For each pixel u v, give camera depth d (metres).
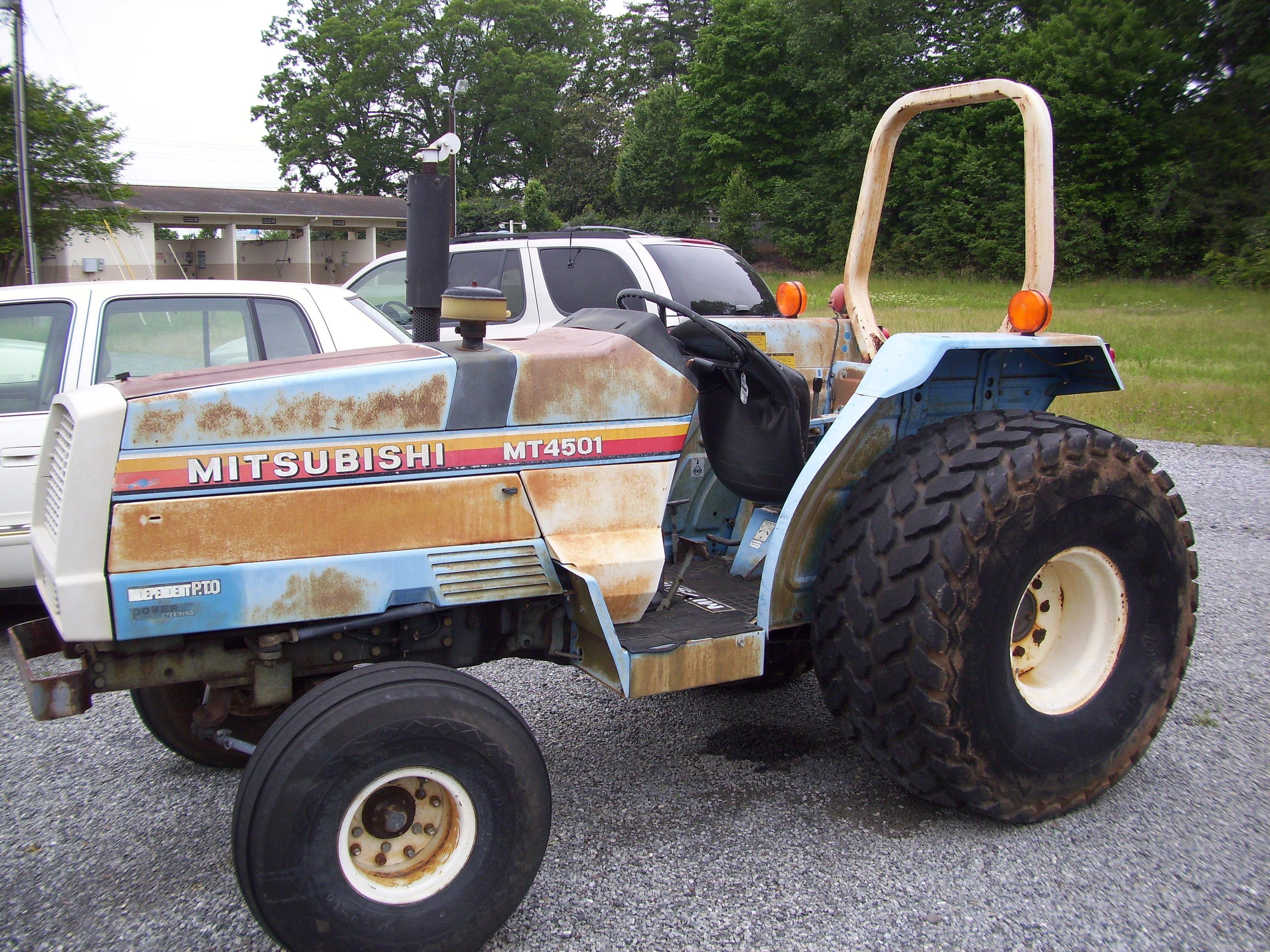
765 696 3.98
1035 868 2.69
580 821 2.98
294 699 2.82
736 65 45.50
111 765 3.43
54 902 2.61
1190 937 2.39
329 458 2.42
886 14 41.62
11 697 4.04
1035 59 35.62
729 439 3.23
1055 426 2.86
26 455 4.43
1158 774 3.25
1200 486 7.63
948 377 3.15
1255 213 32.66
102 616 2.24
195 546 2.30
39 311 4.68
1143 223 33.47
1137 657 3.08
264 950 2.39
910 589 2.64
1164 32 35.78
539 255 7.12
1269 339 17.38
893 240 38.72
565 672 4.26
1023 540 2.70
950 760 2.69
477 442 2.57
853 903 2.53
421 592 2.54
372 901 2.20
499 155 60.75
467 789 2.28
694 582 3.39
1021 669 3.02
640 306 3.33
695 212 50.25
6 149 16.59
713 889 2.61
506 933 2.43
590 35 65.38
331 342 5.08
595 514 2.73
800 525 2.91
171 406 2.29
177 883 2.69
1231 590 5.23
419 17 59.22
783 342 4.44
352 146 59.78
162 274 39.22
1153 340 17.19
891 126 3.72
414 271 3.06
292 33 62.06
